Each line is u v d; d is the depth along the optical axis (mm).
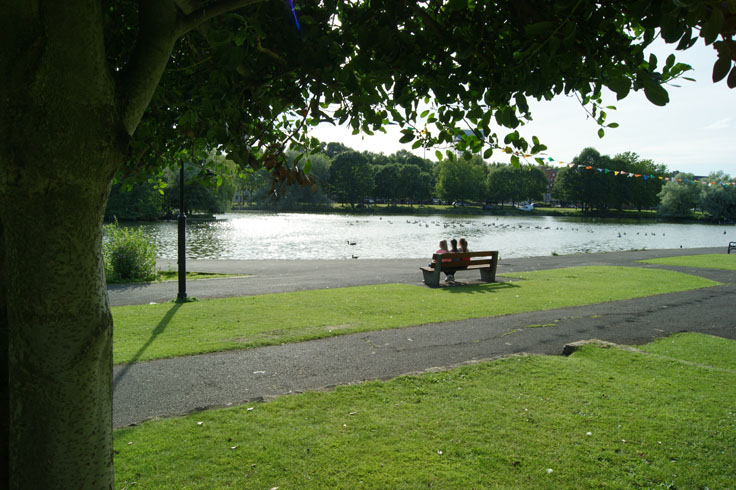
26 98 1975
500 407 5441
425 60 3363
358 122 3330
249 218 77438
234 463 4262
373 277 17016
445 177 116875
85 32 1990
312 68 2713
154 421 5055
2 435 2355
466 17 3236
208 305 11422
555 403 5555
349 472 4145
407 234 49812
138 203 62750
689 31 2184
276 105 3146
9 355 2252
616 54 2818
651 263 22906
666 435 4820
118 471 4109
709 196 84000
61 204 2094
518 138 3859
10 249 2148
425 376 6379
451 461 4336
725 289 14984
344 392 5852
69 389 2211
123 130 2242
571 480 4074
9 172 2025
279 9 2754
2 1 1898
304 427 4945
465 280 16391
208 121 3066
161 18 2289
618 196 105625
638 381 6238
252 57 2996
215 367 6926
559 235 52375
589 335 9062
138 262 16250
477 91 3566
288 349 7855
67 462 2229
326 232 50500
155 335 8633
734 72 1892
